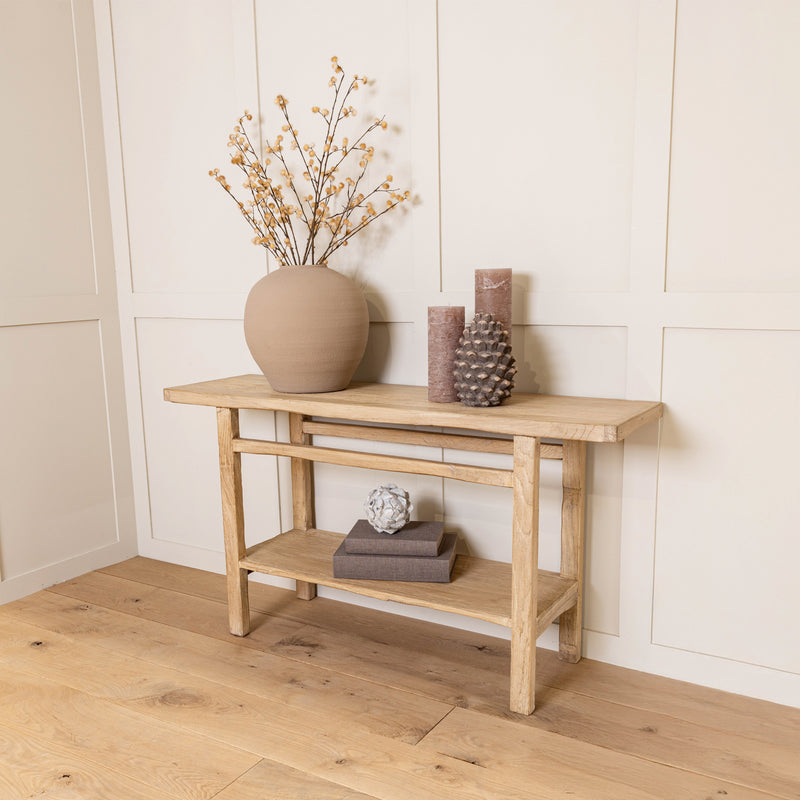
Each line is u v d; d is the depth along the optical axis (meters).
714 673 1.73
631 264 1.69
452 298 1.93
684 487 1.71
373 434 2.01
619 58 1.66
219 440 1.94
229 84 2.18
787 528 1.62
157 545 2.60
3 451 2.26
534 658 1.61
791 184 1.53
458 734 1.56
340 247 2.08
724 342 1.63
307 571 1.88
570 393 1.82
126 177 2.42
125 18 2.33
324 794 1.40
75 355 2.42
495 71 1.80
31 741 1.58
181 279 2.38
